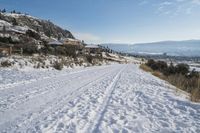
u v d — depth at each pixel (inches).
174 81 779.4
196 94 437.4
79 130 238.5
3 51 1009.5
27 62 932.0
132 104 378.3
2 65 802.2
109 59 3720.5
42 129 235.9
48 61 1096.8
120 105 366.3
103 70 1246.3
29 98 375.9
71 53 1632.6
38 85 518.6
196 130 256.2
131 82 698.2
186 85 668.7
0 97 371.9
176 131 250.8
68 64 1211.9
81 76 800.9
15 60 904.9
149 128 258.1
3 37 1587.1
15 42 1589.6
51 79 647.8
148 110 340.8
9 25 3703.3
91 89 518.9
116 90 522.9
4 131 225.9
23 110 303.3
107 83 650.2
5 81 538.0
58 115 289.7
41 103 346.9
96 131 238.4
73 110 318.7
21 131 227.9
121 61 4138.8
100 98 415.5
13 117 271.1
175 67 1284.4
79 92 466.6
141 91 512.7
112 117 294.7
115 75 946.7
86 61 1726.1
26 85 508.4
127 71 1282.0
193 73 996.6
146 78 872.3
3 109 302.5
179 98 437.7
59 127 244.8
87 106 346.9
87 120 275.6
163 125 270.8
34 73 763.4
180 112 332.5
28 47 1221.7
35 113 292.5
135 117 300.2
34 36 2620.6
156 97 444.8
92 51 3715.6
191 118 303.4
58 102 361.7
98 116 295.6
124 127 257.3
